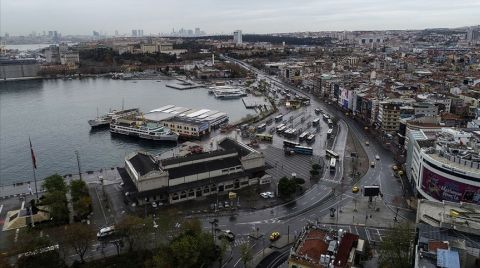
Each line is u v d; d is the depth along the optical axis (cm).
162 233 18400
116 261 17462
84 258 17938
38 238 17488
